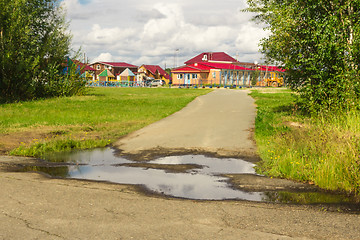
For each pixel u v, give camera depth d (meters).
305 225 3.88
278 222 3.97
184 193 5.33
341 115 11.04
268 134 10.17
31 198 4.75
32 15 26.09
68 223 3.82
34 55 26.23
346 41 12.18
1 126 12.93
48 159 8.11
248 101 24.58
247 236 3.54
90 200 4.74
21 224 3.76
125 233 3.56
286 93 34.72
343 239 3.51
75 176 6.44
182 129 12.36
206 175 6.57
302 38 13.45
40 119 15.27
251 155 8.34
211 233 3.60
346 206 4.66
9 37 24.48
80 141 10.27
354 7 12.59
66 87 29.20
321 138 7.80
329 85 12.24
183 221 3.96
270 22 15.73
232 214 4.24
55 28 27.31
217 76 58.72
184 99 27.72
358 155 6.11
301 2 13.32
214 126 12.78
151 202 4.71
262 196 5.19
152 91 45.09
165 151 8.97
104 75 79.38
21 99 25.64
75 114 17.19
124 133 12.00
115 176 6.49
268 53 14.86
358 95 11.70
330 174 5.81
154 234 3.55
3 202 4.54
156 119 15.48
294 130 10.31
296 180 6.16
